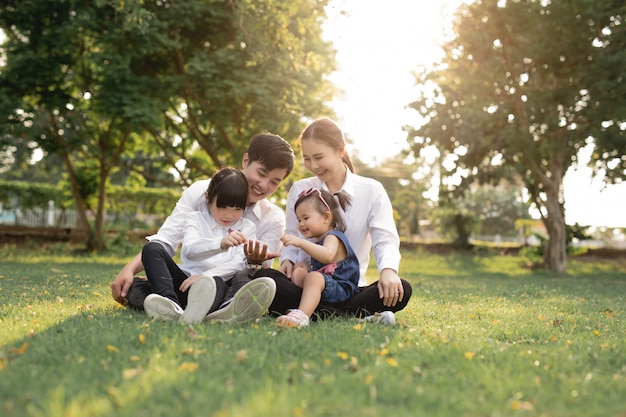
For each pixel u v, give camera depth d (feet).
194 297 9.71
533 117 47.39
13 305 12.14
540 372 6.84
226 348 7.40
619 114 43.29
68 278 21.04
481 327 11.25
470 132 47.21
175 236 11.61
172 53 43.73
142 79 41.57
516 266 62.13
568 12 44.62
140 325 9.16
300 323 9.60
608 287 31.07
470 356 7.36
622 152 45.32
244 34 39.55
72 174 51.88
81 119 47.83
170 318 10.02
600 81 44.11
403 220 106.01
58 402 4.90
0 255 42.78
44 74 42.80
